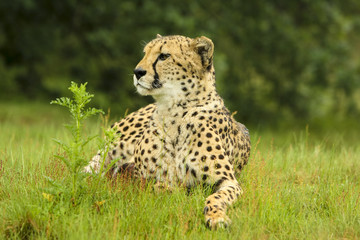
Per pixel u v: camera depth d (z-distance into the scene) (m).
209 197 12.02
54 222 11.16
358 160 18.45
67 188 12.59
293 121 46.69
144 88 13.30
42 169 14.30
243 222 11.61
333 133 39.78
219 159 12.95
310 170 17.06
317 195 14.34
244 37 44.16
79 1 43.56
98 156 15.51
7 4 40.44
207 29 42.00
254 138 17.95
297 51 43.72
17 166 15.24
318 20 44.81
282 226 11.93
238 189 12.73
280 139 29.17
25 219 11.20
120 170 14.52
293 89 46.81
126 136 15.73
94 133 19.70
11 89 49.31
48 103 46.78
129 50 43.16
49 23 45.19
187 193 13.27
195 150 13.04
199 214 12.02
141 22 41.31
